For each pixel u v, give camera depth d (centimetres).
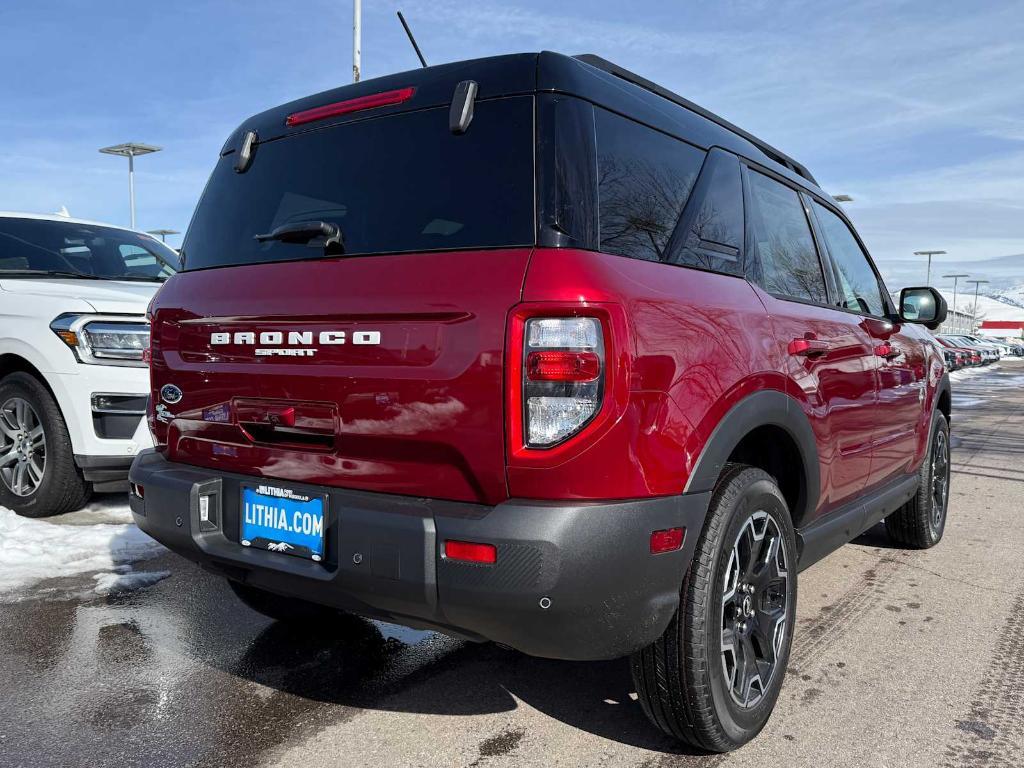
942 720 263
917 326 455
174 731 245
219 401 251
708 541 222
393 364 211
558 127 212
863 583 406
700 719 225
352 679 284
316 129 257
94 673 283
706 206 259
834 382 303
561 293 193
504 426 196
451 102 227
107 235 592
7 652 298
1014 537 504
